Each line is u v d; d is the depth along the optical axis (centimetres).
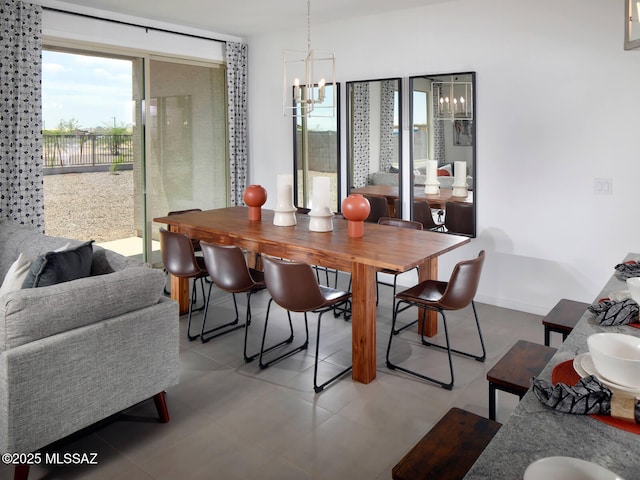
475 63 448
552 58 409
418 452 155
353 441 251
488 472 100
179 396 296
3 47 419
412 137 493
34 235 362
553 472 87
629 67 377
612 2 378
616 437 110
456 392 300
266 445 248
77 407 225
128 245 557
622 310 173
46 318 216
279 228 394
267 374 325
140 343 248
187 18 526
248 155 651
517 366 208
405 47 491
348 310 442
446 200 480
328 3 466
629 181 385
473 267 301
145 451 243
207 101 618
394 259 293
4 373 201
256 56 620
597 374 132
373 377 318
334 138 554
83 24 483
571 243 418
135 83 541
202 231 411
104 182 530
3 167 431
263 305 462
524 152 431
